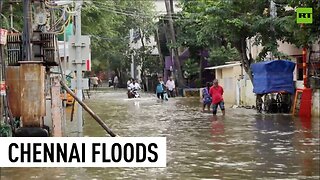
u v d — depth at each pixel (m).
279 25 25.50
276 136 16.92
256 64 26.75
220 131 18.52
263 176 10.84
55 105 15.28
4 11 21.50
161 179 10.59
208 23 29.00
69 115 25.16
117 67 72.62
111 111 29.11
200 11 32.16
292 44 27.14
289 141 15.74
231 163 12.24
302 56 26.64
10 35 15.17
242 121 22.14
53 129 15.18
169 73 56.28
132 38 66.38
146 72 61.25
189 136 17.20
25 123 14.34
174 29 48.91
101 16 39.75
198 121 22.47
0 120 13.89
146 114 26.66
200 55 48.78
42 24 15.54
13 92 14.43
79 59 17.83
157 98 41.41
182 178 10.66
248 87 31.25
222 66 37.09
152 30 58.44
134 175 10.91
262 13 28.00
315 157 12.94
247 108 30.02
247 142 15.61
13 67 14.45
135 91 44.03
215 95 25.67
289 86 25.70
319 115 23.66
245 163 12.23
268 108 26.34
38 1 15.51
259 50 32.62
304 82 24.59
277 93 26.22
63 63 22.42
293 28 21.58
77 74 17.84
